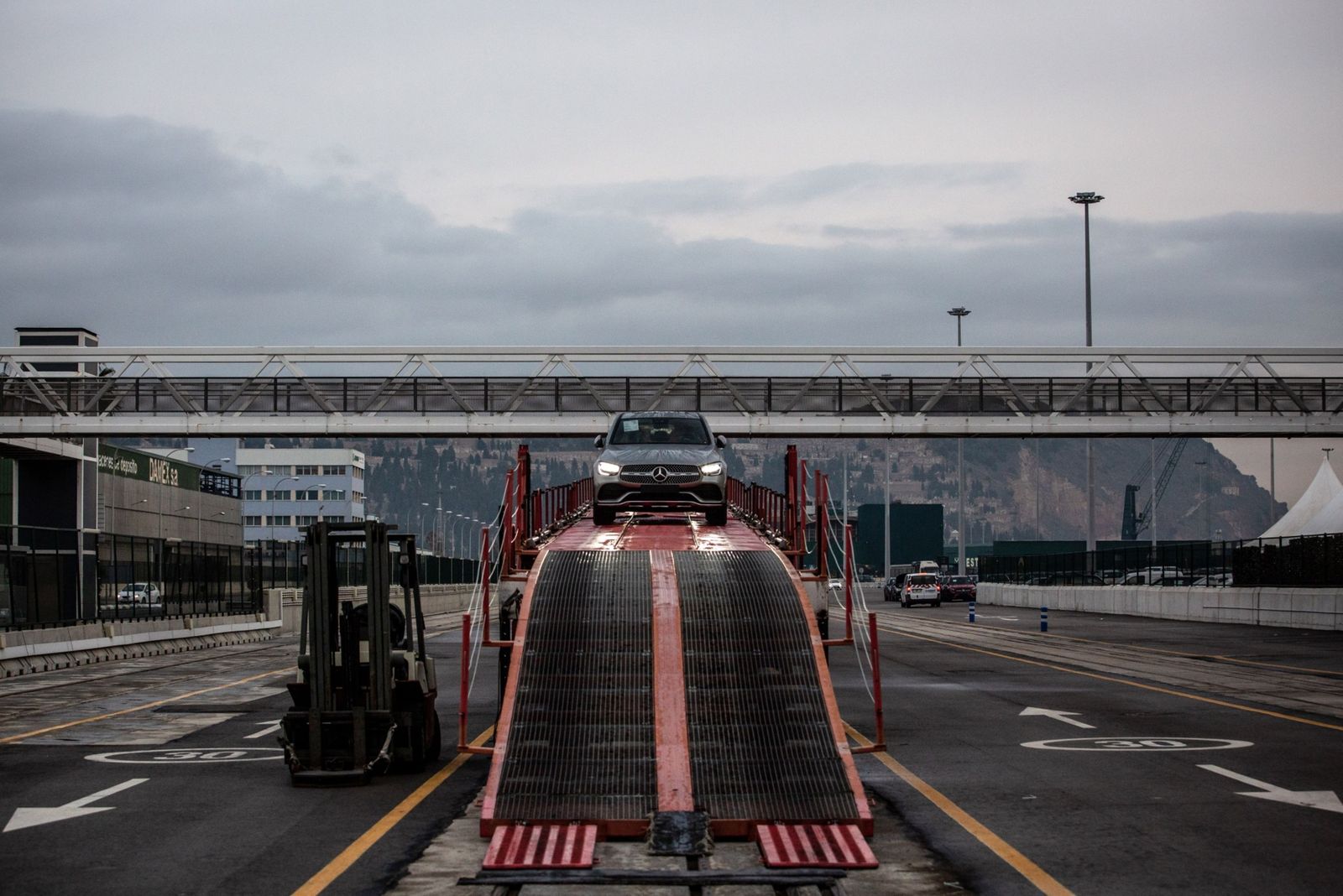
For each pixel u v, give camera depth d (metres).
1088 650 33.69
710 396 42.94
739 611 13.44
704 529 20.81
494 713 20.11
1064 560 75.25
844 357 42.66
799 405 42.81
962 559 85.19
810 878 8.70
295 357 42.19
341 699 13.66
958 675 25.91
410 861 9.54
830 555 16.55
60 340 55.31
